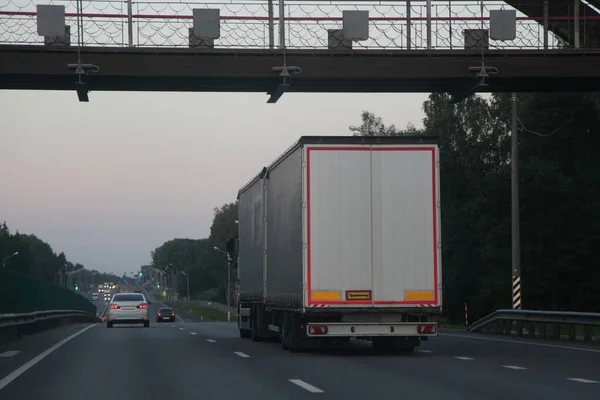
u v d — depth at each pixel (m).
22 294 57.88
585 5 48.44
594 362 26.23
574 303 88.38
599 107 73.25
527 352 30.97
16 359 28.61
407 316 29.31
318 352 31.45
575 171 87.75
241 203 45.62
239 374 22.70
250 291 40.97
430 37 37.94
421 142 29.00
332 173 28.70
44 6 36.47
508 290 85.88
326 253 28.56
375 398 17.38
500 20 38.28
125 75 36.72
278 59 37.22
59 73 36.50
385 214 28.81
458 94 39.66
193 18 36.91
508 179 86.69
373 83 38.53
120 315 63.47
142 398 17.78
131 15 36.75
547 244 85.75
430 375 22.11
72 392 18.91
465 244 97.06
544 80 38.62
